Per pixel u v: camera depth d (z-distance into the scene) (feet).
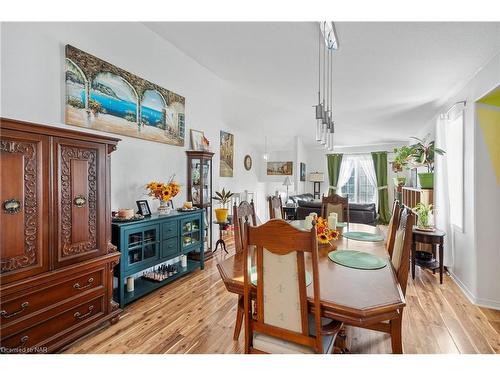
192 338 6.28
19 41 6.20
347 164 28.43
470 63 8.32
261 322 4.19
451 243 10.82
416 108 14.25
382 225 23.63
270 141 25.79
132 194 9.26
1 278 4.70
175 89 11.18
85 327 6.10
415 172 19.76
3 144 4.73
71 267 5.78
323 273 4.86
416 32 7.04
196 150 12.25
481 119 8.55
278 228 3.78
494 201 8.19
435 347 5.98
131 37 9.06
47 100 6.75
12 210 4.85
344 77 10.75
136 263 8.06
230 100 16.87
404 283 5.32
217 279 10.19
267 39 8.78
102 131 8.10
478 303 8.18
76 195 5.96
